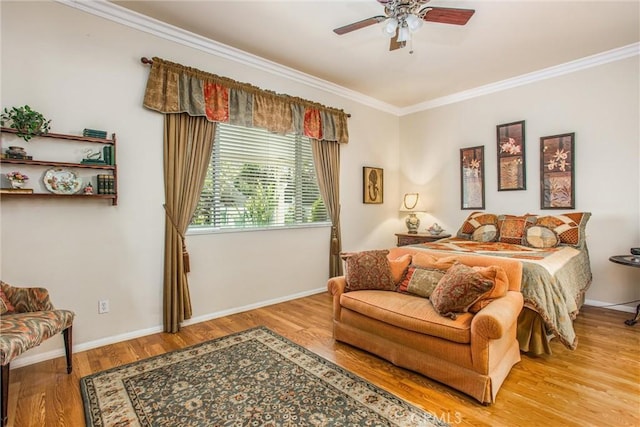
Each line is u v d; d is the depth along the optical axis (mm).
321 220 4555
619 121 3596
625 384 2117
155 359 2506
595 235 3766
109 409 1896
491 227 4066
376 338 2486
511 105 4383
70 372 2309
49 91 2516
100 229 2762
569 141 3906
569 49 3527
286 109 3959
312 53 3602
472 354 1947
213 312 3449
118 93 2834
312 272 4422
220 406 1922
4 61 2354
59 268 2580
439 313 2176
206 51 3350
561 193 3982
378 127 5305
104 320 2793
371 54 3625
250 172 3770
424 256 2832
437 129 5188
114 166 2725
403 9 2223
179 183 3123
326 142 4469
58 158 2541
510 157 4391
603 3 2693
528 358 2484
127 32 2877
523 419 1792
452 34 3184
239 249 3656
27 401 1984
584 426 1730
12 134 2359
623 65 3555
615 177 3637
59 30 2559
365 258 2867
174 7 2764
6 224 2373
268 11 2818
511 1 2662
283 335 2973
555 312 2402
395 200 5645
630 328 3064
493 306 2041
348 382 2170
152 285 3045
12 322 1932
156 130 3045
